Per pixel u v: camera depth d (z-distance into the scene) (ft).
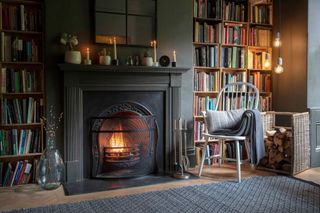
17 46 10.38
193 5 12.73
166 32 12.07
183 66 12.39
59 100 10.59
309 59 12.70
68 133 10.58
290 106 13.50
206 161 13.10
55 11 10.48
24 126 10.87
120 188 9.98
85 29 10.89
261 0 13.92
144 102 11.69
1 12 10.19
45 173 9.89
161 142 12.06
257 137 11.08
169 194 9.30
